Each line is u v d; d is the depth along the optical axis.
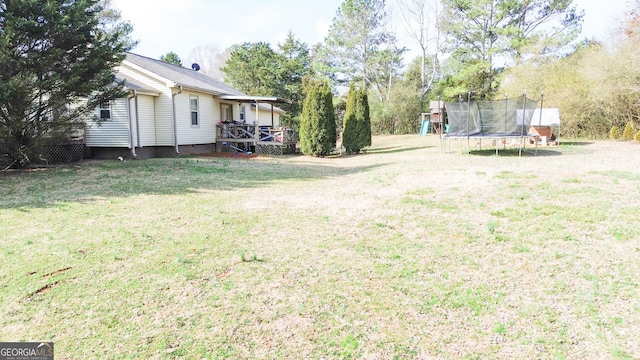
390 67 29.92
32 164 10.80
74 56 9.41
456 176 7.39
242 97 16.17
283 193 6.80
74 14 8.96
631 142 13.41
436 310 2.67
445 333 2.41
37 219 5.13
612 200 4.97
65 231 4.59
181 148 14.36
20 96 8.21
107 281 3.22
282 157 14.81
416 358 2.18
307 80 30.06
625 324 2.40
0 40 7.74
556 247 3.63
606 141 14.14
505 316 2.56
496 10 23.00
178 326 2.55
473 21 24.05
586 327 2.39
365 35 29.12
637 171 7.01
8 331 2.53
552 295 2.79
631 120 14.57
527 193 5.59
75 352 2.30
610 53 14.39
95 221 5.02
